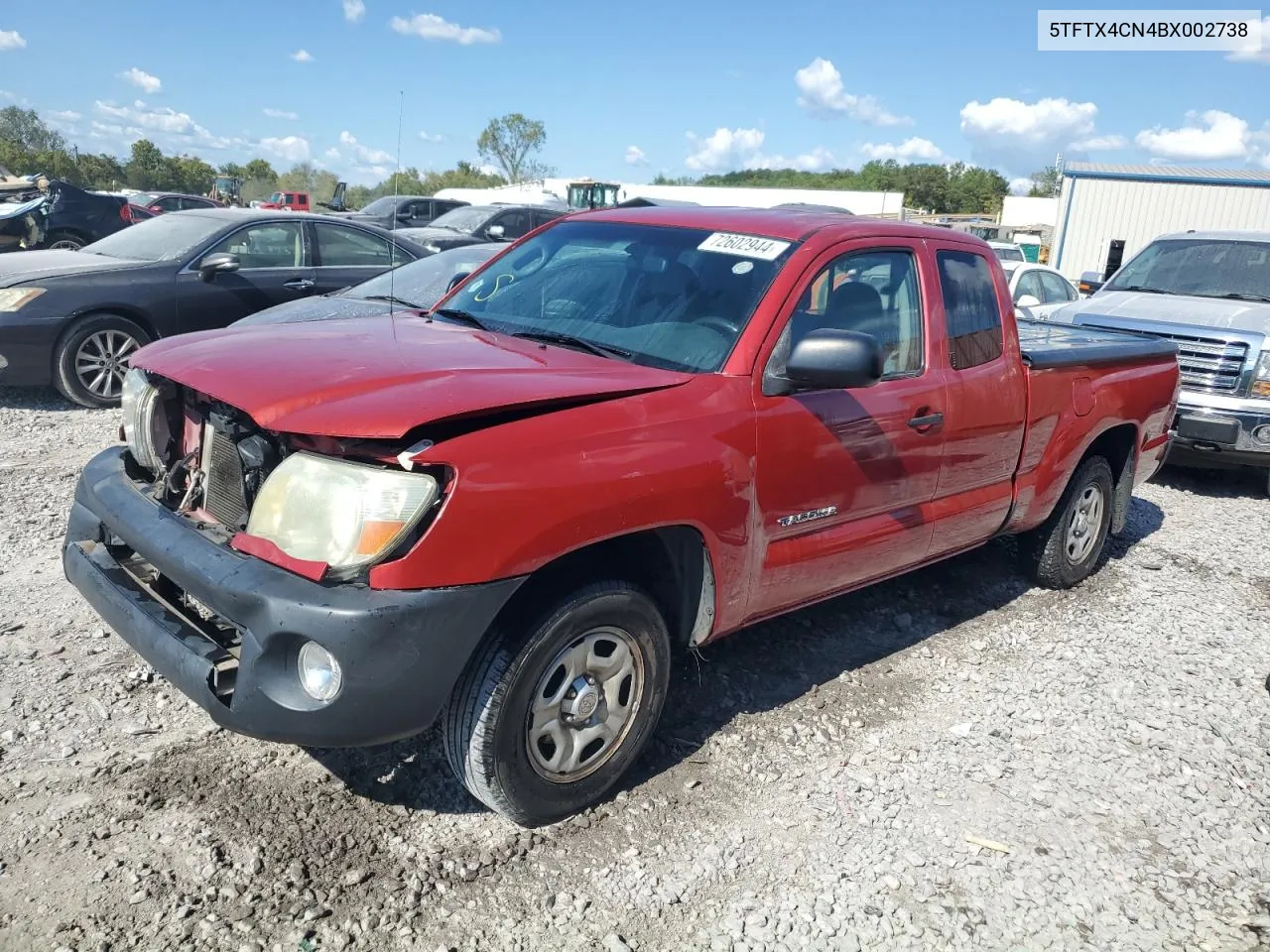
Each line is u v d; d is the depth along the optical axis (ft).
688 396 10.71
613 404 10.11
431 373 9.84
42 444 23.66
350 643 8.48
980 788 11.78
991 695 14.14
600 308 12.65
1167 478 28.76
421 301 24.98
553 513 9.29
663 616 11.39
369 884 9.40
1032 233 120.57
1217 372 25.53
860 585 13.92
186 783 10.66
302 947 8.55
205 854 9.57
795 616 16.19
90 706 11.98
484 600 9.00
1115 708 13.98
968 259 14.89
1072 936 9.49
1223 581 19.77
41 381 26.96
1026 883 10.17
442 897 9.31
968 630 16.38
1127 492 19.54
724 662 14.37
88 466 11.87
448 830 10.27
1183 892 10.23
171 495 10.62
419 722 9.02
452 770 10.18
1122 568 20.15
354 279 32.24
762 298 11.74
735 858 10.22
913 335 13.65
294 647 8.75
